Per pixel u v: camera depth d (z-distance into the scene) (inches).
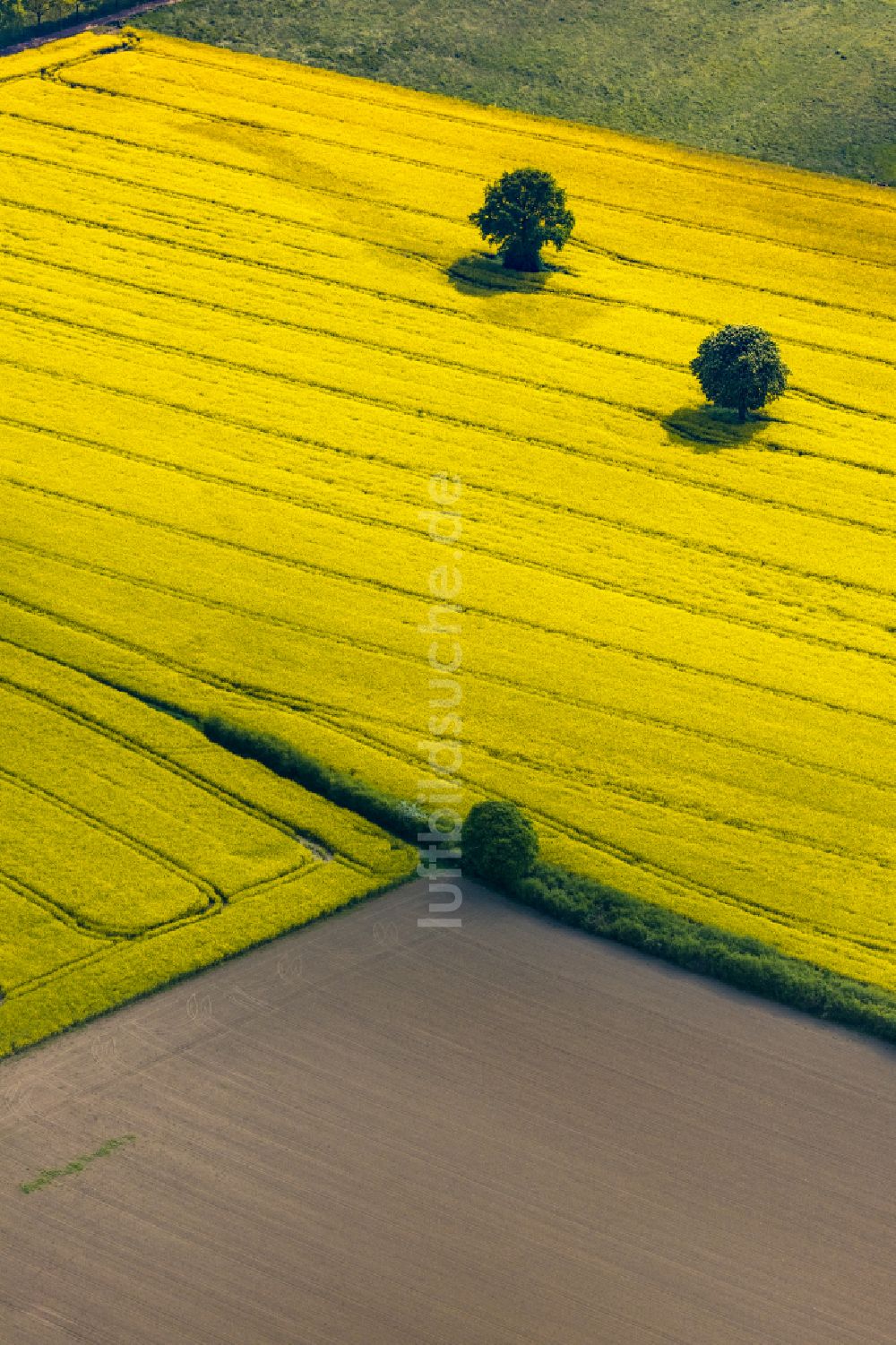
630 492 3688.5
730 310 4421.8
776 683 3115.2
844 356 4274.1
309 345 4119.1
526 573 3376.0
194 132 4972.9
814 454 3875.5
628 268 4591.5
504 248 4473.4
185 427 3777.1
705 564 3472.0
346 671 3031.5
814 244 4768.7
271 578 3289.9
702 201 4926.2
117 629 3097.9
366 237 4584.2
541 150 5103.3
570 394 4023.1
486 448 3794.3
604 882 2578.7
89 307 4180.6
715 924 2522.1
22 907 2460.6
